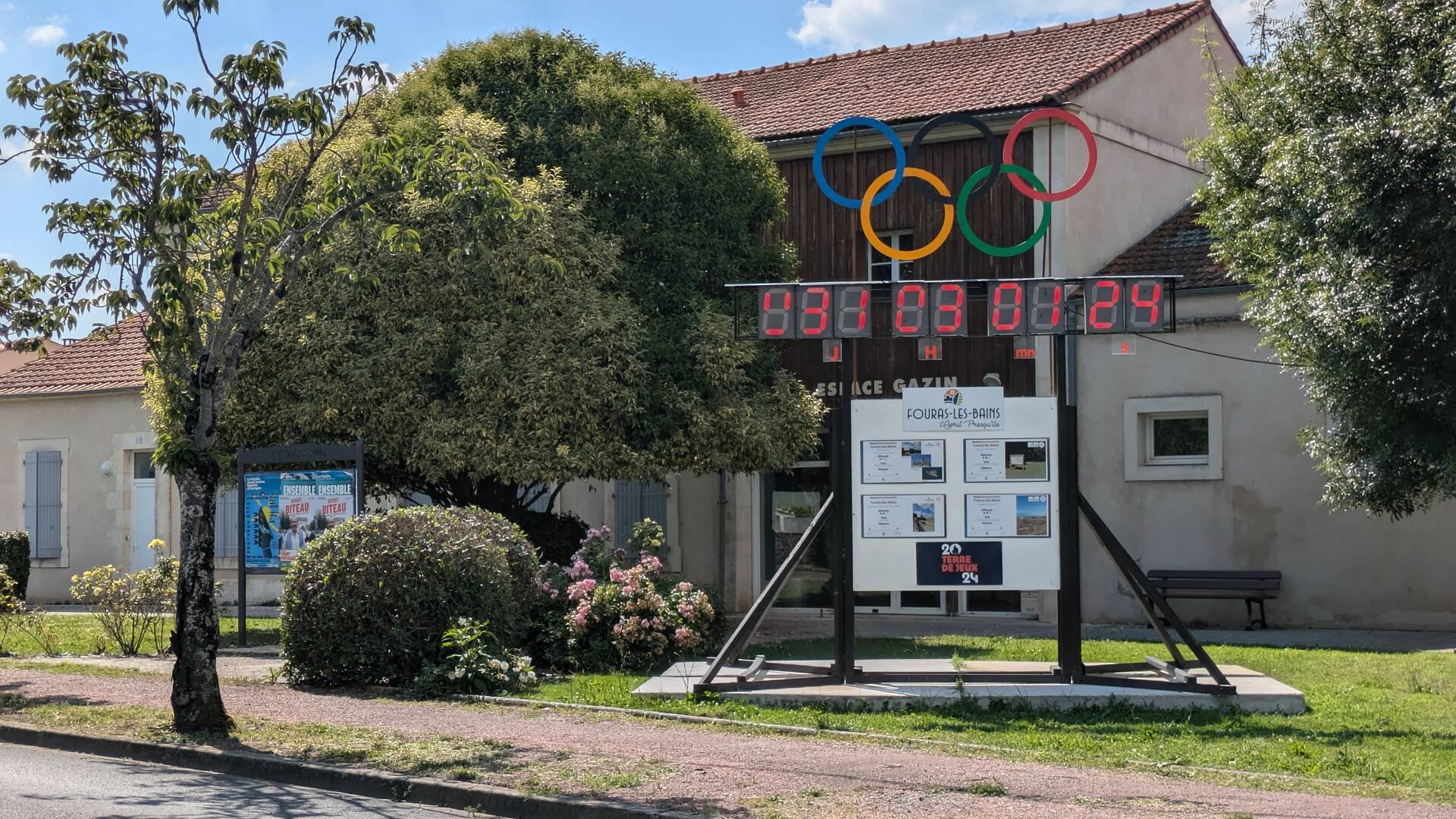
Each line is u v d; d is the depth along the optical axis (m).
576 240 16.44
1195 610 18.25
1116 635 16.91
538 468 15.41
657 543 15.55
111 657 15.37
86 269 11.02
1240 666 13.29
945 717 10.61
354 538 12.80
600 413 15.91
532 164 17.23
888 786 7.78
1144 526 18.47
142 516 24.55
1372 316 11.48
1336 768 8.45
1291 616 17.61
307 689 12.43
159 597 15.78
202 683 9.98
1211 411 18.05
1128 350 11.35
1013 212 19.47
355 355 16.28
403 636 12.46
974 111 19.59
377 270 16.23
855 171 18.02
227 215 11.03
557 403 15.55
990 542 11.48
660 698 11.34
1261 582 17.45
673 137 17.61
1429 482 12.30
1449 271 11.36
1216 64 17.22
